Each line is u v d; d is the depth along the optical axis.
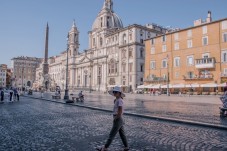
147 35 83.56
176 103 30.36
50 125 12.66
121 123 7.43
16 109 22.59
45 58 99.50
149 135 10.08
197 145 8.34
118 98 7.54
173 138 9.49
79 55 124.81
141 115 16.44
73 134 10.25
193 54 59.34
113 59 90.75
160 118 14.96
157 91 65.44
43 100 40.03
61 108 23.91
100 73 101.31
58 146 8.20
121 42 86.44
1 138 9.45
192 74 59.34
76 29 134.25
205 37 57.09
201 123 12.66
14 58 195.88
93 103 29.83
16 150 7.68
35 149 7.81
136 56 79.75
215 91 55.19
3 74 167.75
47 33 97.31
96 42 109.62
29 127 12.02
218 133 10.63
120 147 8.06
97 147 7.87
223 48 53.59
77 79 125.06
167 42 65.88
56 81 150.88
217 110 20.64
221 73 53.47
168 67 64.81
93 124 13.00
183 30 61.97
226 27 53.31
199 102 32.03
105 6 108.00
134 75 79.19
